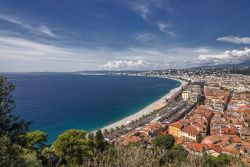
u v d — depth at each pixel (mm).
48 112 155125
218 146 70375
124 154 10492
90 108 176125
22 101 193750
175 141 69812
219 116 131000
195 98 192375
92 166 11203
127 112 165250
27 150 32750
